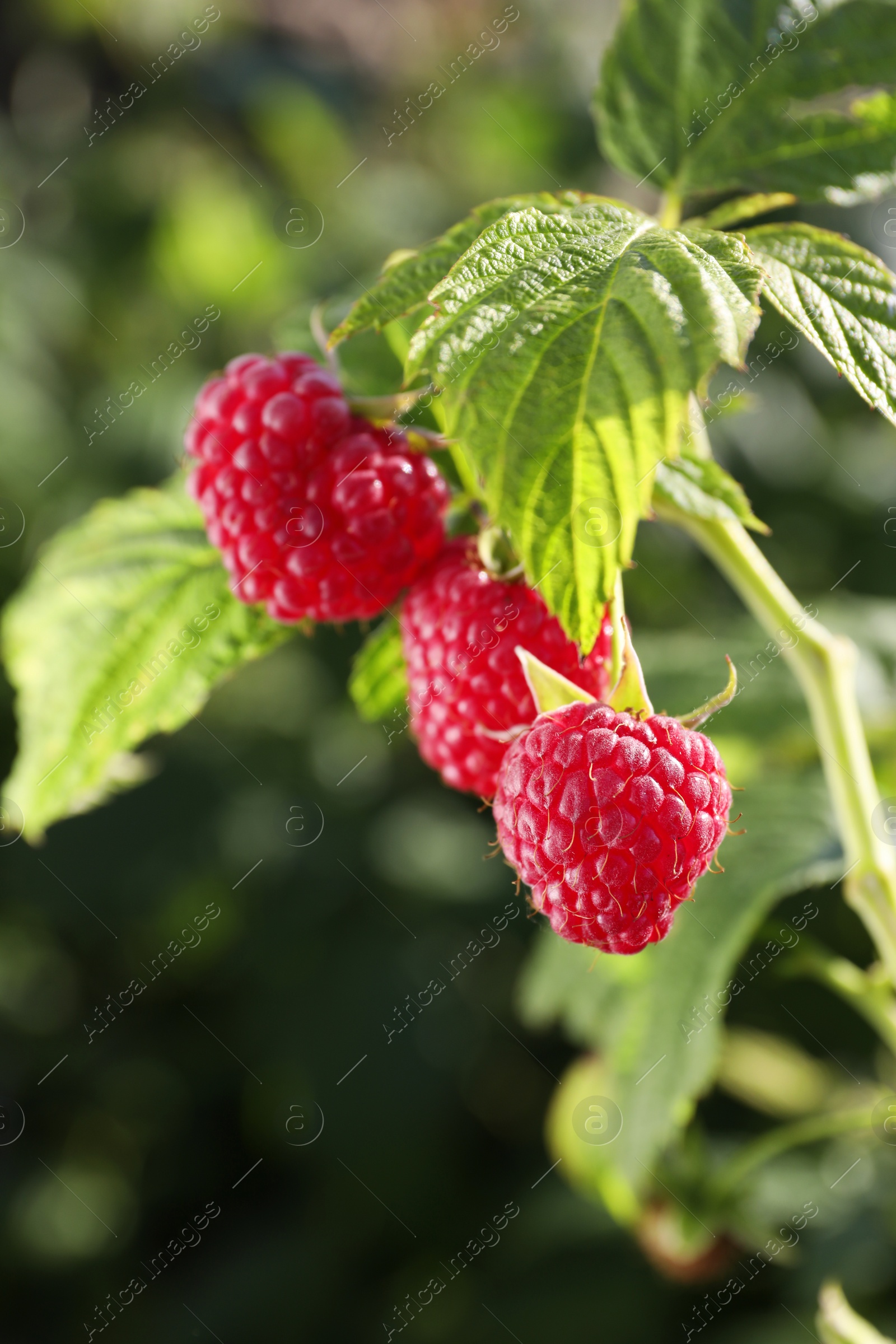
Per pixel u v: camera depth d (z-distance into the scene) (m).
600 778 0.30
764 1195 0.49
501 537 0.32
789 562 0.63
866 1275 0.46
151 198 0.87
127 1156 0.67
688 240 0.30
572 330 0.30
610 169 0.85
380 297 0.31
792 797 0.39
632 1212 0.45
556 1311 0.53
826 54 0.34
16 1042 0.68
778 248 0.31
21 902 0.67
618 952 0.31
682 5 0.34
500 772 0.31
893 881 0.34
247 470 0.33
